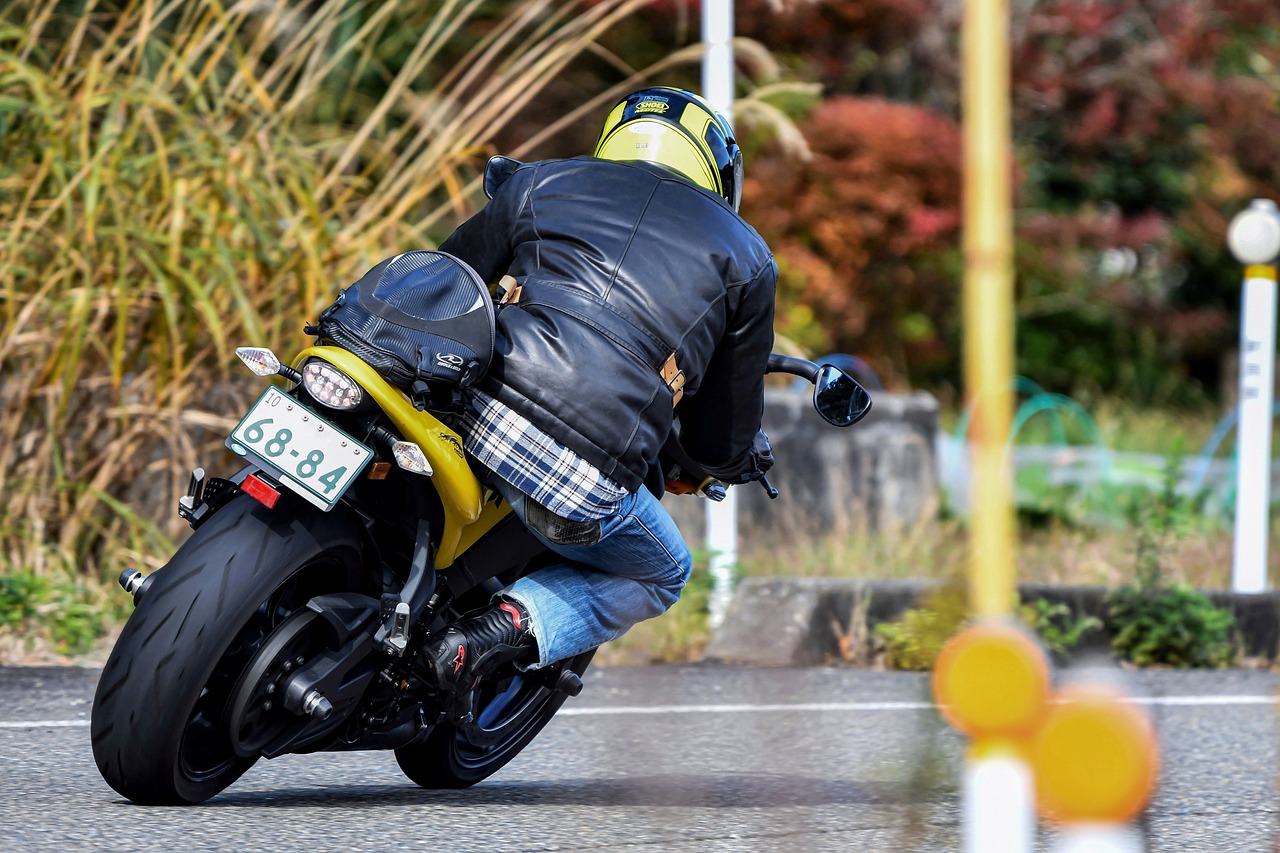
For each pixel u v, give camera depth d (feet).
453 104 85.15
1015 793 14.21
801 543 89.45
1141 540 80.89
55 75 73.36
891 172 159.33
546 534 35.01
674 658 69.26
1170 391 209.05
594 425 34.12
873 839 36.01
